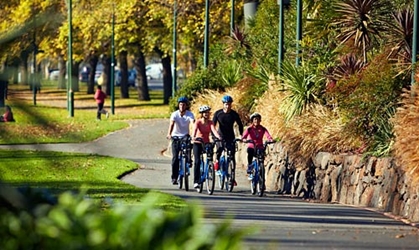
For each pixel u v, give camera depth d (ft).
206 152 149.59
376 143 134.92
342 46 165.58
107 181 156.56
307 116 157.58
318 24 170.09
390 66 138.82
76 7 400.26
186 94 265.95
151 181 165.68
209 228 36.35
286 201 137.80
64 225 36.70
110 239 35.83
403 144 112.47
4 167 49.67
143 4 382.42
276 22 236.02
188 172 153.07
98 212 39.11
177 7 355.56
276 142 167.32
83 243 35.88
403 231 100.58
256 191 148.05
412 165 109.09
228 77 256.93
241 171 190.80
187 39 370.73
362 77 142.10
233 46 254.88
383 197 124.47
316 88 167.22
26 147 46.91
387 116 137.49
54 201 45.70
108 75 547.08
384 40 159.63
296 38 191.11
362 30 159.63
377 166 127.44
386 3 160.66
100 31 398.62
